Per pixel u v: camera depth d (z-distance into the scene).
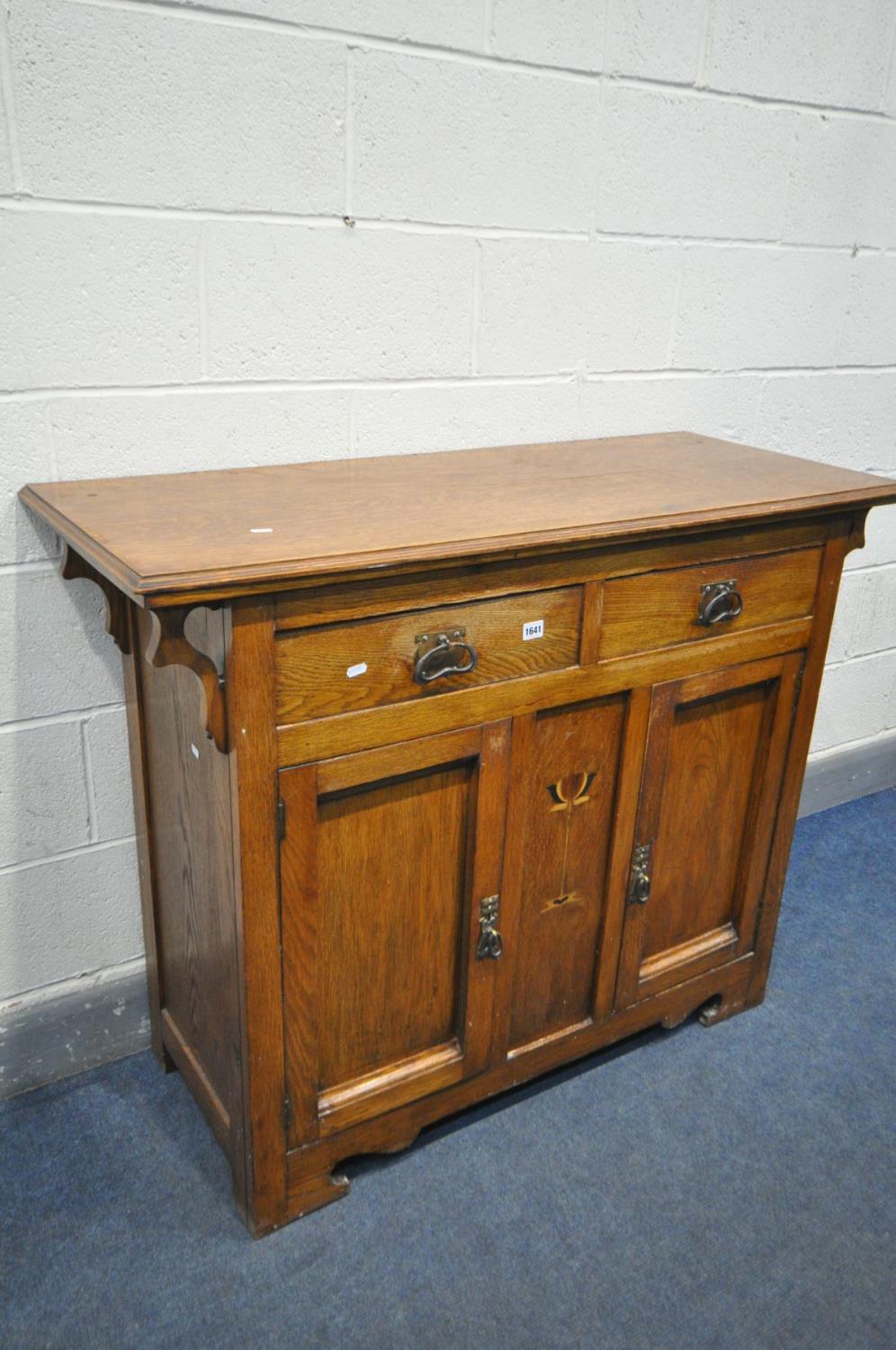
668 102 1.55
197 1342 1.15
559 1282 1.23
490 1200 1.34
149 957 1.49
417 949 1.28
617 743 1.34
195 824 1.21
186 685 1.14
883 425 2.07
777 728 1.50
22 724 1.35
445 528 1.10
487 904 1.29
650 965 1.54
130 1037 1.56
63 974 1.50
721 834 1.54
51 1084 1.51
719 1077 1.56
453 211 1.43
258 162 1.26
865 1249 1.29
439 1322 1.18
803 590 1.44
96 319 1.23
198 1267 1.24
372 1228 1.29
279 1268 1.24
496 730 1.20
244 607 0.97
